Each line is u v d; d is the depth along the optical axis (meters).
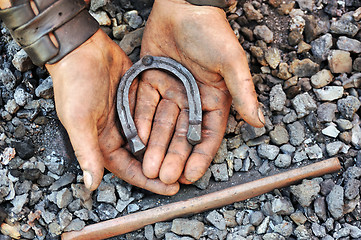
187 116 0.62
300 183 0.63
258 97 0.68
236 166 0.64
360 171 0.63
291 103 0.67
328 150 0.64
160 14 0.63
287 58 0.70
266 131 0.65
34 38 0.58
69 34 0.59
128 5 0.72
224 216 0.62
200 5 0.62
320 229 0.61
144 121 0.61
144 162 0.60
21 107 0.66
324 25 0.71
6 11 0.58
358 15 0.70
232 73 0.58
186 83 0.62
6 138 0.65
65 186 0.63
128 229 0.61
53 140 0.66
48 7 0.58
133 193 0.63
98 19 0.70
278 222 0.62
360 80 0.68
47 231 0.62
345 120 0.66
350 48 0.69
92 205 0.63
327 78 0.68
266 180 0.62
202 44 0.60
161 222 0.61
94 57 0.59
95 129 0.57
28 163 0.63
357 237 0.61
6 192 0.62
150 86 0.63
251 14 0.71
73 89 0.57
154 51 0.65
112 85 0.62
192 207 0.61
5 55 0.69
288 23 0.71
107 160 0.60
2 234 0.61
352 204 0.61
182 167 0.60
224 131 0.62
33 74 0.68
